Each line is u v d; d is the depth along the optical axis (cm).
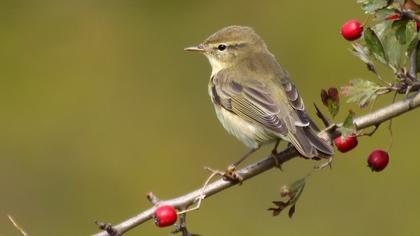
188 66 1823
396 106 813
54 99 1784
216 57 1094
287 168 1557
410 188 1514
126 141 1702
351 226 1495
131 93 1789
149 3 1930
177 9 1914
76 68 1836
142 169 1655
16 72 1831
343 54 1742
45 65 1845
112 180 1647
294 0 1847
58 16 1930
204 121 1717
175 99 1769
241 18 1862
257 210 1527
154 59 1844
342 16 1794
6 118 1758
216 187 828
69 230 1585
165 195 1609
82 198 1628
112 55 1858
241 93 1010
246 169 864
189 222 1514
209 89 1066
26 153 1698
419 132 1559
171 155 1669
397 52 779
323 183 1541
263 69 1040
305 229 1502
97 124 1734
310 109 1673
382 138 1561
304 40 1789
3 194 1639
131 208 1602
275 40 1806
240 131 1005
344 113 1611
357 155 1554
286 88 996
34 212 1616
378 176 1536
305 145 830
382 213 1497
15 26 1908
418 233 1465
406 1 752
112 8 1936
